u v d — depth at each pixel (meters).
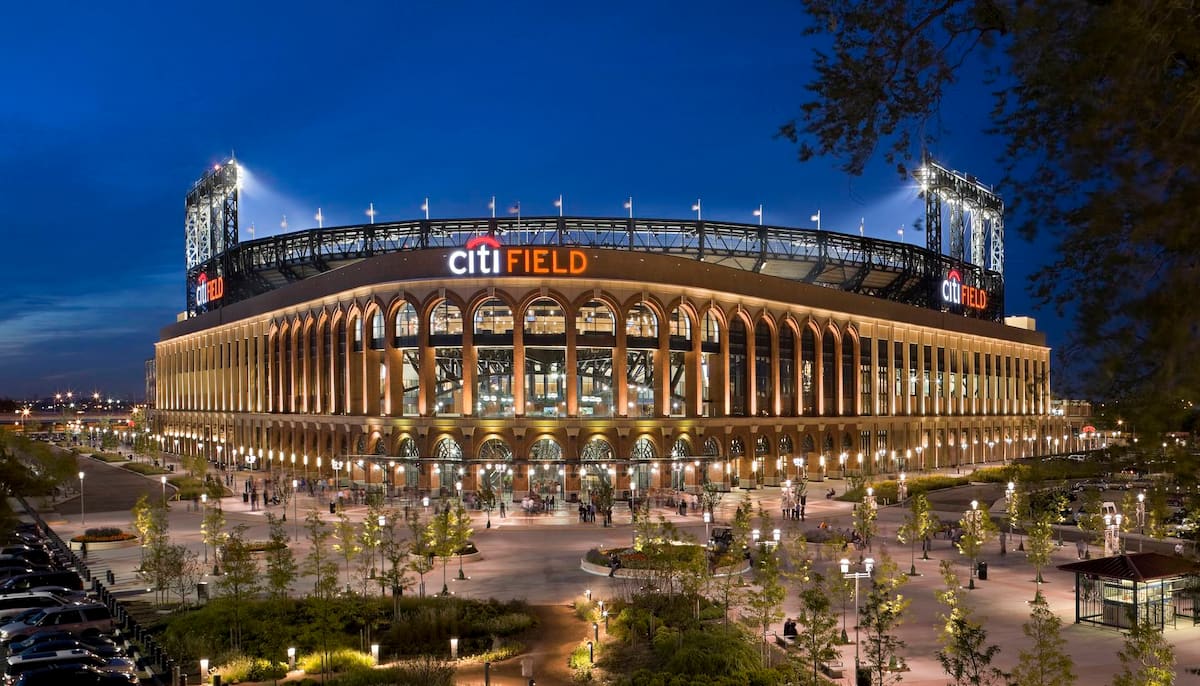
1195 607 45.12
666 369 107.12
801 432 126.38
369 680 36.12
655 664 38.66
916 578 58.22
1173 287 10.99
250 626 44.06
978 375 177.12
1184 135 10.74
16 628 44.78
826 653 35.09
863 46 15.40
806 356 129.50
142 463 155.75
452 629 44.81
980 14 14.20
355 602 46.12
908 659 39.56
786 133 16.53
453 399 107.75
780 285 123.44
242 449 140.38
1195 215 10.59
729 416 113.88
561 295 102.81
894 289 170.50
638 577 55.66
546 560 65.06
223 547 48.97
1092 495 39.66
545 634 45.09
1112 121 11.16
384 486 102.56
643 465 104.44
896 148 15.66
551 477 101.38
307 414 126.38
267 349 145.00
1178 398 11.34
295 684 36.66
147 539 59.69
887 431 145.88
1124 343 11.58
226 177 179.75
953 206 188.12
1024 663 30.67
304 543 71.50
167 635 43.91
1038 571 54.22
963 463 168.00
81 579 58.16
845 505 98.44
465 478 100.31
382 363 113.25
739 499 103.12
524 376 103.75
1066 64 11.80
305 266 153.50
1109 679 36.31
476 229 140.50
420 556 54.28
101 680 35.75
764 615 40.69
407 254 106.19
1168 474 12.67
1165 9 10.51
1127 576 43.69
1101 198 11.55
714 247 145.75
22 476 83.31
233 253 168.62
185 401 186.25
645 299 105.56
